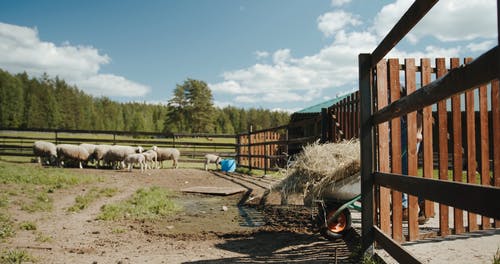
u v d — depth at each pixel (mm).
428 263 3068
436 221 4824
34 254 4227
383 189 3758
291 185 4699
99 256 4207
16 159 19781
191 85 90125
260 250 4441
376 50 3496
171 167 18766
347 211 4543
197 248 4633
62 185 9961
